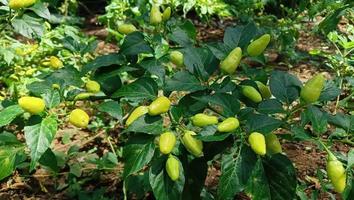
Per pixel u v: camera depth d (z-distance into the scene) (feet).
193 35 4.18
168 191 2.99
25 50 6.25
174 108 3.07
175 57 3.38
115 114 3.10
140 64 3.37
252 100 3.16
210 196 3.91
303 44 8.64
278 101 3.07
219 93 3.03
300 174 4.73
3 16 4.11
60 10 9.11
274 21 9.49
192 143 2.96
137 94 3.18
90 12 10.45
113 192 4.46
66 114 3.29
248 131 2.91
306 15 9.05
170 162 2.94
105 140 5.20
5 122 3.04
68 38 3.84
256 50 3.16
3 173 3.26
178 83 3.15
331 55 6.48
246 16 9.28
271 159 3.00
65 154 4.89
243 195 4.35
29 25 3.88
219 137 2.87
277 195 2.97
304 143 5.29
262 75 3.42
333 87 3.15
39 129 3.03
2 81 6.05
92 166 4.76
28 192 4.52
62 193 4.49
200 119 2.98
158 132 2.96
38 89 3.24
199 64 3.24
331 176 2.90
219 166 4.72
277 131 5.03
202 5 9.07
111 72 3.37
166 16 3.82
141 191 4.04
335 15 5.87
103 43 8.47
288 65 7.55
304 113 3.03
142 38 3.45
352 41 6.15
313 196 4.09
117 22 8.27
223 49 3.29
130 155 2.99
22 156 3.36
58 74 3.38
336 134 3.18
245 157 2.93
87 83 3.33
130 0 8.68
